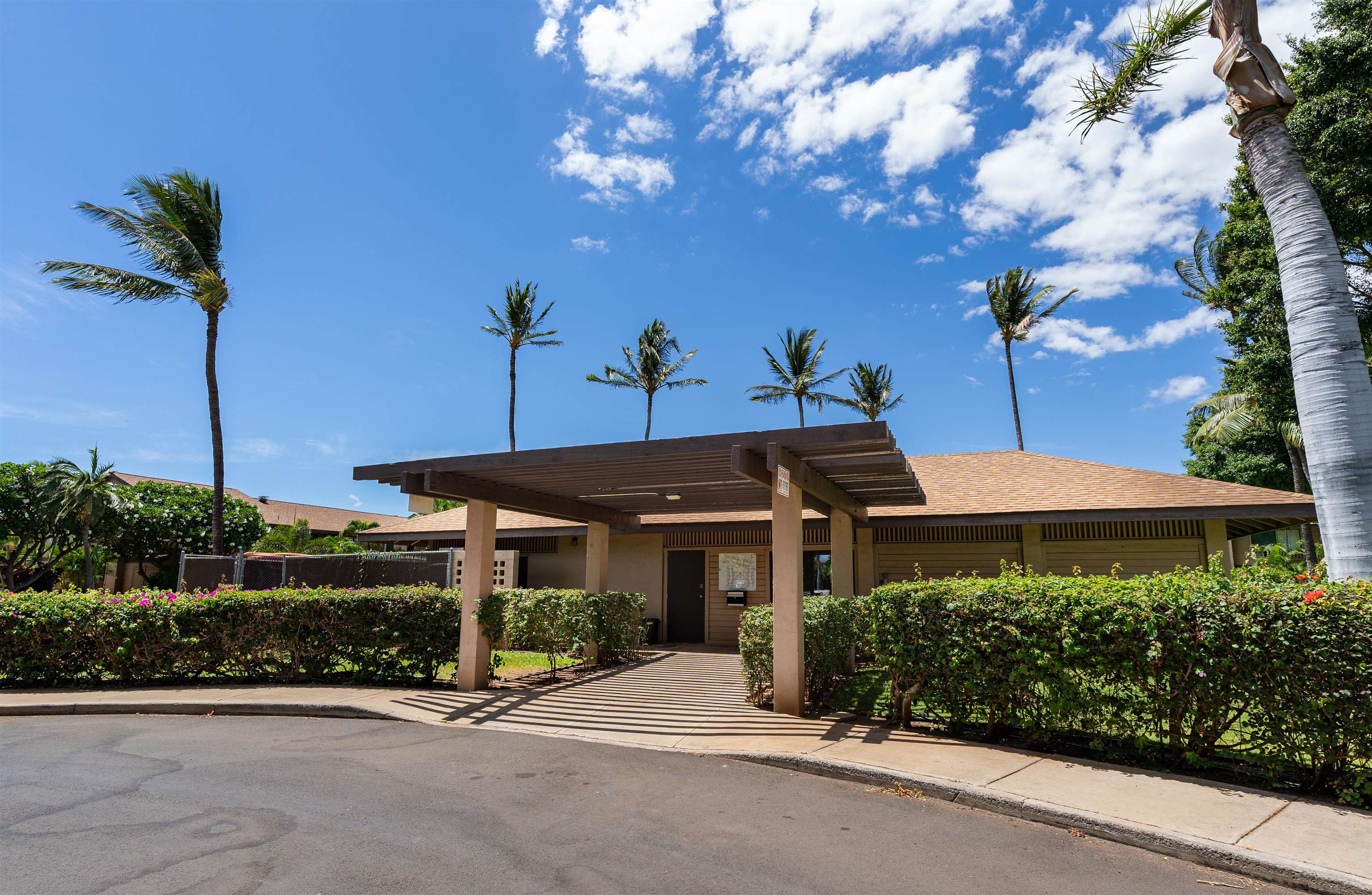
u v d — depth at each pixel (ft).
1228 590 17.42
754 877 11.92
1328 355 20.22
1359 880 11.50
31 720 26.55
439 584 50.39
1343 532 19.38
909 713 23.56
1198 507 39.24
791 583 26.71
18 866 11.94
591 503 41.29
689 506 42.57
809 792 17.22
